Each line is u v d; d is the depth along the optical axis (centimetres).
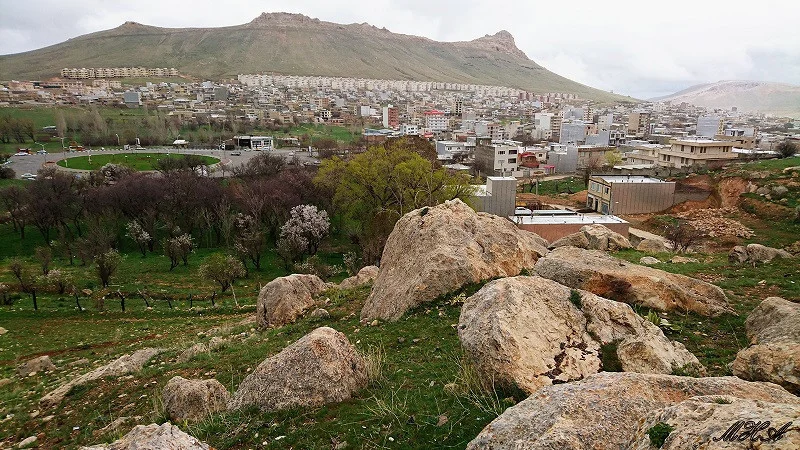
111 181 7412
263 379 859
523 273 1568
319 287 2203
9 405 1478
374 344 1185
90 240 5125
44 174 7012
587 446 446
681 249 3462
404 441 665
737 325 1113
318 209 5919
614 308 866
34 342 2578
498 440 499
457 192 4200
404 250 1684
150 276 4441
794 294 1423
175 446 569
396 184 4350
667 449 367
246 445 722
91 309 3247
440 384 839
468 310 847
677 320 1142
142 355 1720
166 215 5866
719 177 5556
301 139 14075
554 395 528
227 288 4062
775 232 3891
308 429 738
